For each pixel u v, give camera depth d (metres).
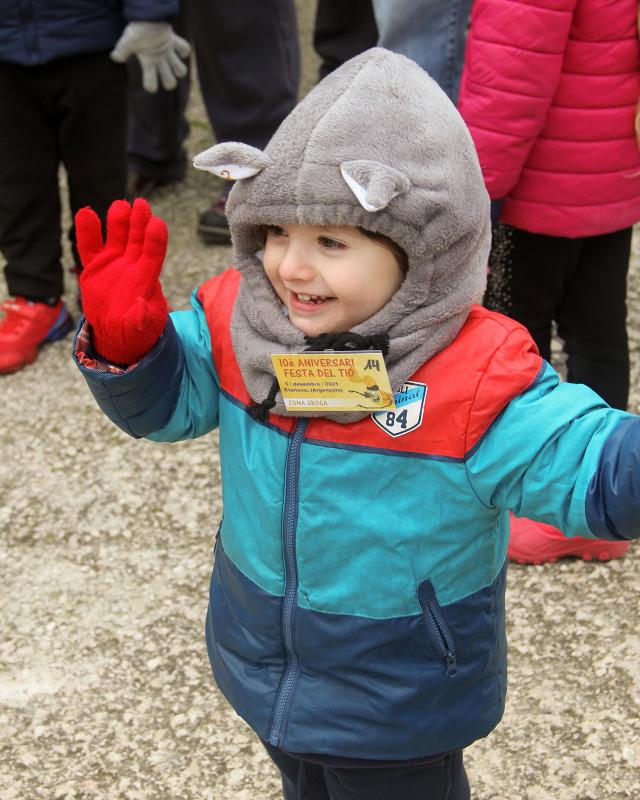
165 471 3.07
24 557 2.78
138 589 2.66
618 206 2.34
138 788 2.15
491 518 1.45
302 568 1.47
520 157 2.22
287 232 1.37
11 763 2.21
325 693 1.51
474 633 1.50
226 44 3.96
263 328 1.44
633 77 2.20
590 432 1.30
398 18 2.81
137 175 4.73
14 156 3.39
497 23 2.10
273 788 2.14
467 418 1.36
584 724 2.21
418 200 1.28
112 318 1.36
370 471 1.41
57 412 3.36
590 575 2.61
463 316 1.39
